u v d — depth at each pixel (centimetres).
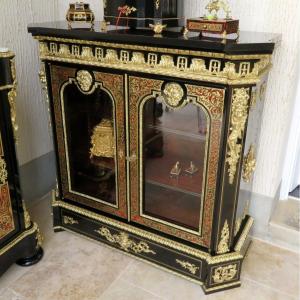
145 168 165
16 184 160
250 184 181
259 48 121
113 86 153
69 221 195
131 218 176
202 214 156
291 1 154
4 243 160
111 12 160
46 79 170
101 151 175
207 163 146
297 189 226
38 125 218
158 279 172
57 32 152
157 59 137
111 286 167
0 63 139
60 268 177
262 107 167
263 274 176
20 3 189
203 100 135
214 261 157
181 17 167
